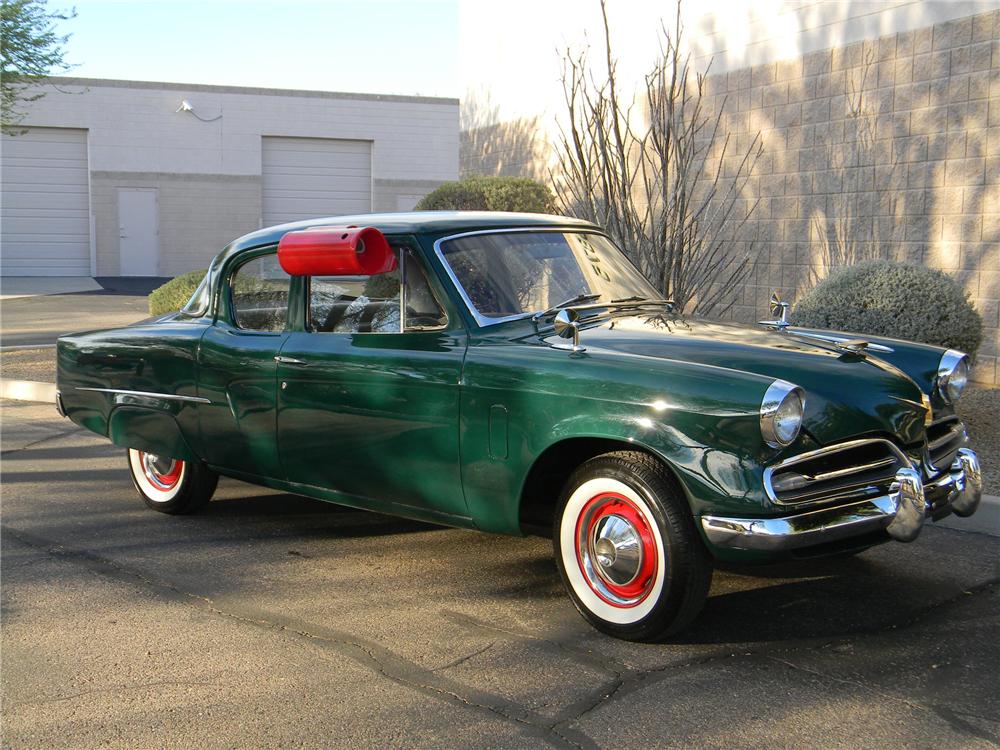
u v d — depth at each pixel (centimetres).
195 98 2828
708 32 1145
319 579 444
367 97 2969
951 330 712
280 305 479
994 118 861
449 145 3061
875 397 371
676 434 339
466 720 308
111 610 409
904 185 943
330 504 577
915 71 924
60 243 2850
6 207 2795
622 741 293
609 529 364
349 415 437
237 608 409
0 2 1443
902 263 757
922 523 350
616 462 356
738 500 331
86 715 316
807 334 439
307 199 3002
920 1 916
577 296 440
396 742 295
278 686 335
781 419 329
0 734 305
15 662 358
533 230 462
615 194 774
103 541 507
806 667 341
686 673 338
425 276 423
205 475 540
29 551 491
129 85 2778
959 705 312
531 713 312
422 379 409
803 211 1048
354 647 367
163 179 2841
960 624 379
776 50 1063
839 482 352
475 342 404
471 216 458
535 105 1476
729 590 417
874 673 336
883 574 436
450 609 404
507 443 381
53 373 1037
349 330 448
